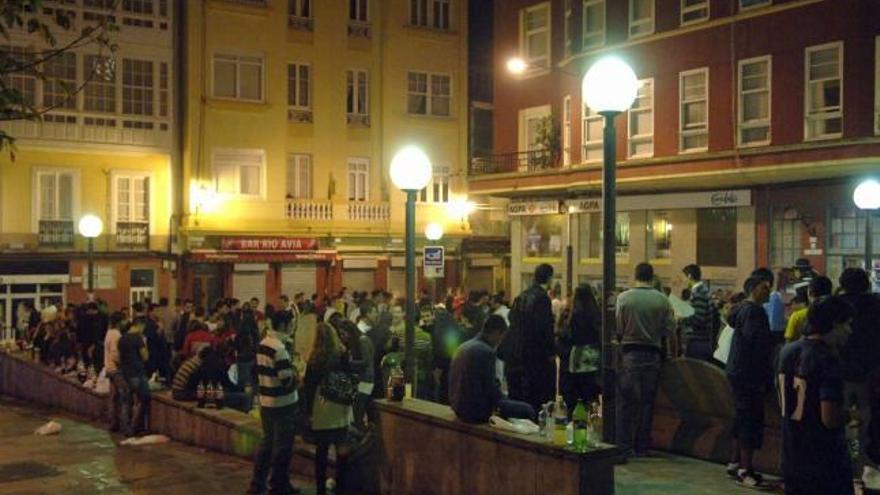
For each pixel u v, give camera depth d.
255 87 37.06
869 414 7.73
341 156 39.34
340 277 38.97
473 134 43.19
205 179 35.81
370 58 40.09
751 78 24.23
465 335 13.55
